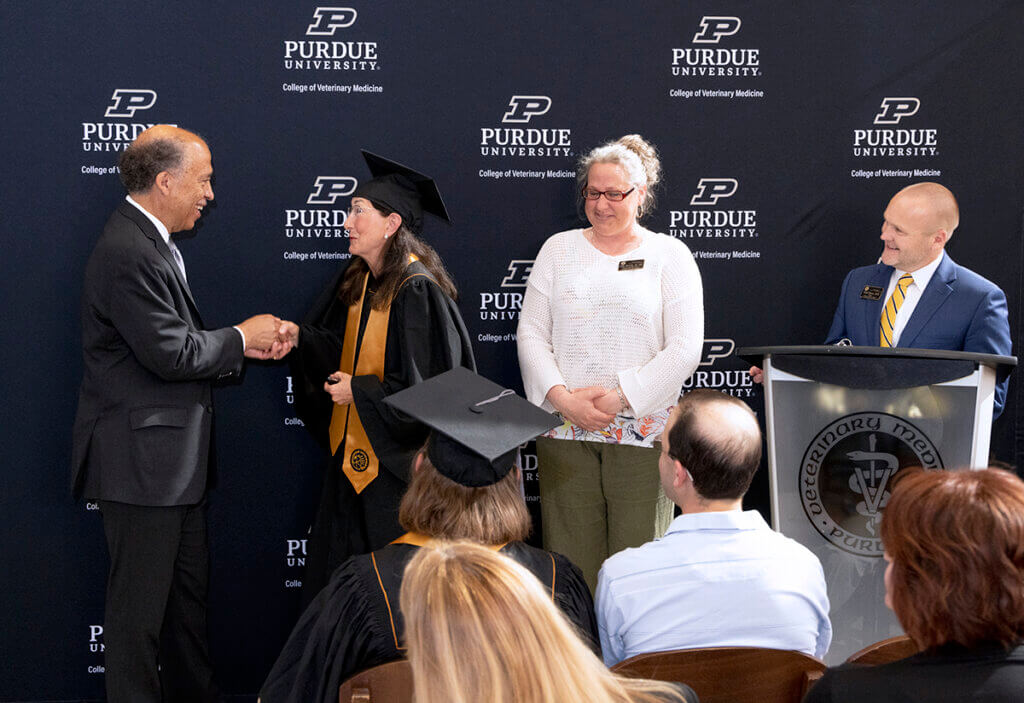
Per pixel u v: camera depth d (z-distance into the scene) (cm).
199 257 335
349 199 338
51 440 334
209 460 304
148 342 274
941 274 298
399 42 334
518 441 191
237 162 333
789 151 348
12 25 320
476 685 99
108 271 279
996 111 350
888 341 303
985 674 116
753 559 170
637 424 301
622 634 175
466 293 346
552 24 338
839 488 234
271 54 331
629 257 306
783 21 344
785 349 235
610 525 308
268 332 304
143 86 327
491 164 341
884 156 350
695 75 343
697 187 348
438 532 174
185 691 313
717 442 174
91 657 341
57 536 336
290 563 348
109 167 328
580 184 329
